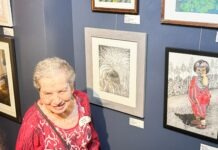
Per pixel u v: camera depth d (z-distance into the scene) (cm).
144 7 152
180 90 150
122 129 182
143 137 174
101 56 176
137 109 169
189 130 152
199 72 141
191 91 146
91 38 178
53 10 173
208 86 140
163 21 145
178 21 141
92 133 162
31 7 173
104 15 169
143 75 161
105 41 172
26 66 190
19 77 198
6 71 203
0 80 211
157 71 157
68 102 139
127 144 183
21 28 184
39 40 176
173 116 156
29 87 194
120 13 162
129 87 169
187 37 142
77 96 156
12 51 193
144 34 154
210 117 144
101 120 192
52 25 174
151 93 162
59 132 141
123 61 167
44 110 141
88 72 186
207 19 133
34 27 176
